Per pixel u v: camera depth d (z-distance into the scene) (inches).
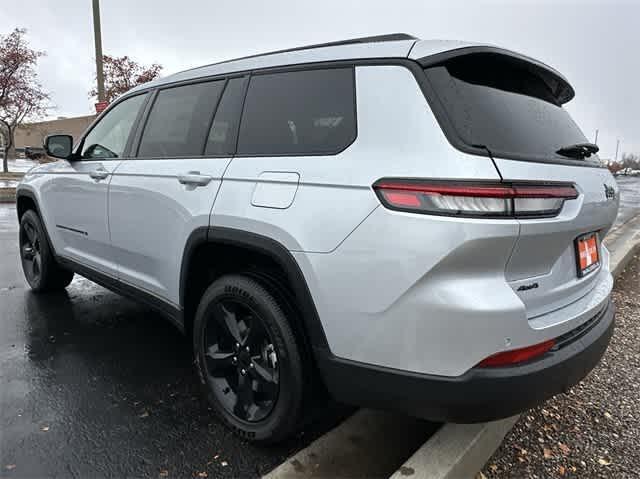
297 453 83.7
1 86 649.0
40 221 161.9
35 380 108.7
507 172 65.6
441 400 66.1
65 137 140.3
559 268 77.8
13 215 378.6
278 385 81.7
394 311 67.2
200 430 92.1
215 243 91.7
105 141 135.7
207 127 101.3
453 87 71.8
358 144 74.3
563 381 70.7
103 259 131.5
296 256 76.2
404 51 75.6
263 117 90.8
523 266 69.2
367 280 68.9
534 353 67.9
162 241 105.2
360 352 71.5
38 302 162.7
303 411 81.0
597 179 86.5
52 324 143.1
